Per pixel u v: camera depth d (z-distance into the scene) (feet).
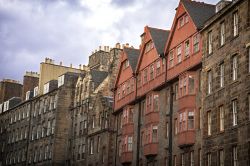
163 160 166.30
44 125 279.69
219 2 154.92
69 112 264.93
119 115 212.23
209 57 142.31
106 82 242.17
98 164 216.33
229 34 131.64
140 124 189.16
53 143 262.67
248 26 122.31
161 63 176.65
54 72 305.73
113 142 213.05
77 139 248.11
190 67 153.07
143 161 181.16
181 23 166.20
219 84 134.92
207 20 145.28
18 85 374.84
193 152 148.05
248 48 121.80
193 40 155.84
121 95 210.59
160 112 173.68
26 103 313.12
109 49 273.75
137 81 196.44
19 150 309.22
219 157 130.21
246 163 115.75
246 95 119.34
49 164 262.26
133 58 208.64
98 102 228.43
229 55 130.41
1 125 350.84
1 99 370.12
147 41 190.90
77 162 242.78
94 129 227.81
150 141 174.60
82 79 257.55
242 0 125.39
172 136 162.30
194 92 151.53
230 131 125.39
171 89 167.02
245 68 121.19
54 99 273.95
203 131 140.05
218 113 133.39
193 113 149.89
